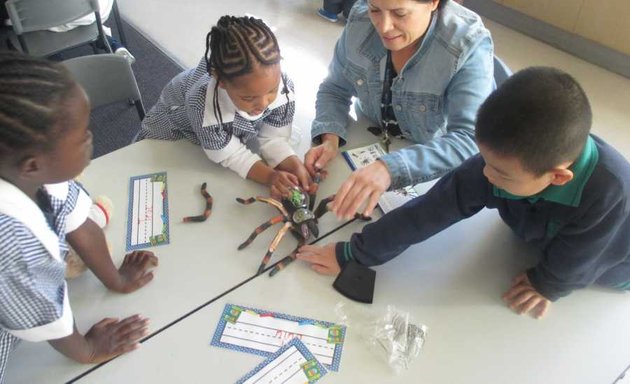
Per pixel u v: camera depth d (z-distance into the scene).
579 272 0.84
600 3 2.69
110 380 0.77
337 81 1.36
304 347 0.82
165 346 0.81
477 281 0.93
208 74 1.10
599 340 0.84
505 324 0.86
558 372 0.79
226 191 1.10
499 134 0.71
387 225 0.93
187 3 3.46
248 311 0.86
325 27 3.16
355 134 1.30
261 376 0.78
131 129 2.42
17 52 0.59
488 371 0.79
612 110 2.47
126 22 3.21
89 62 1.56
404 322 0.85
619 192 0.75
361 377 0.78
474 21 1.13
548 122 0.68
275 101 1.14
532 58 2.91
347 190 1.00
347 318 0.86
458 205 0.91
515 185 0.78
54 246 0.69
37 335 0.69
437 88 1.16
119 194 1.08
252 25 0.96
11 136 0.57
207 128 1.09
